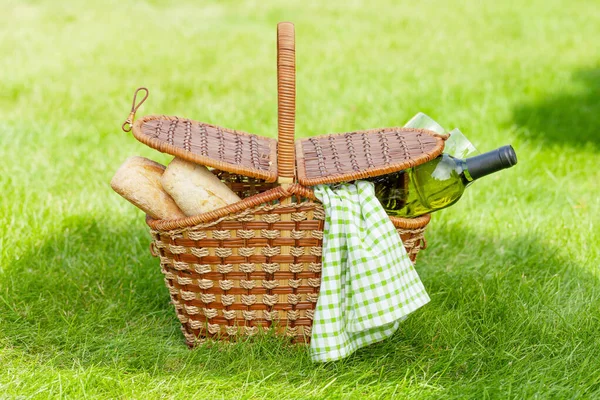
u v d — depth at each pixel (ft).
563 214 10.58
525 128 14.32
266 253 6.49
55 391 6.30
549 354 7.03
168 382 6.51
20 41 21.72
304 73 18.38
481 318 7.72
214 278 6.64
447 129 14.38
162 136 6.41
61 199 10.66
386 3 29.27
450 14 27.20
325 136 7.45
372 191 6.55
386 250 6.39
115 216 10.27
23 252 9.04
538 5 28.84
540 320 7.63
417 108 15.38
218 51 21.11
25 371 6.54
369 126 14.40
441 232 10.03
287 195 6.25
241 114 14.82
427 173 6.77
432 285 8.49
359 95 16.29
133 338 7.23
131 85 17.29
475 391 6.42
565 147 13.57
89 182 11.39
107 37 22.58
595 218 10.36
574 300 8.13
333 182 6.32
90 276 8.62
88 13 26.32
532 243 9.61
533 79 18.35
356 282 6.37
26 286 8.10
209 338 7.05
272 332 6.93
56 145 12.87
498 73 18.88
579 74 19.11
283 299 6.77
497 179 11.66
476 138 13.76
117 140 13.38
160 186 6.61
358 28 24.48
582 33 24.34
